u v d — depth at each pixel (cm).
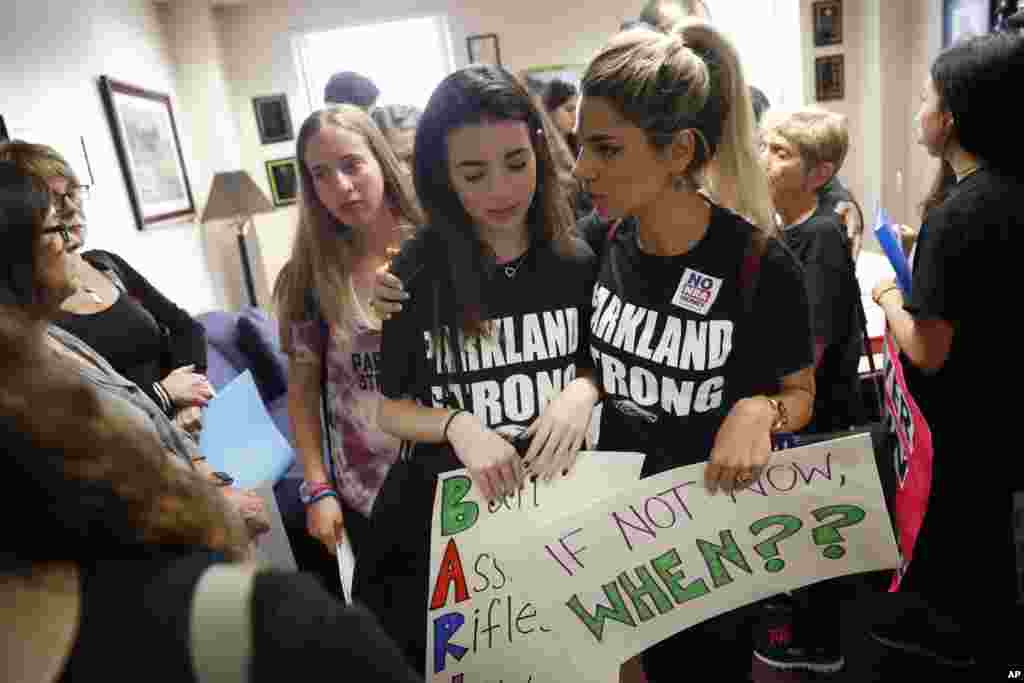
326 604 38
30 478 34
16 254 90
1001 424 118
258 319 355
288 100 483
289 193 493
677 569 82
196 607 35
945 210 114
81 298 154
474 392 92
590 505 81
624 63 74
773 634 163
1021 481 119
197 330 190
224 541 44
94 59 328
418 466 92
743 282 81
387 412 93
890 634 162
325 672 35
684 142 77
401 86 493
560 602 82
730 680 95
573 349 94
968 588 129
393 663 39
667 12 116
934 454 126
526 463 83
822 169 155
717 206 83
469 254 86
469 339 88
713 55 80
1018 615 125
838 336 140
